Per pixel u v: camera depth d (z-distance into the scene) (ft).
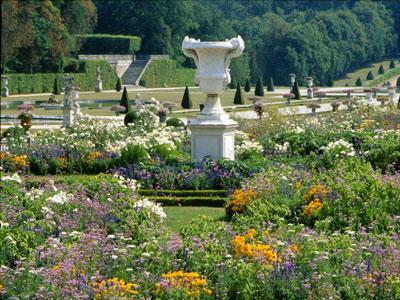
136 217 43.62
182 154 72.43
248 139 82.64
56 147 76.07
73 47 322.14
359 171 51.78
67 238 40.06
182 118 152.35
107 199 47.19
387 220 42.39
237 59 357.82
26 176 69.67
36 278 32.76
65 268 32.96
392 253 35.45
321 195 46.73
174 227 49.67
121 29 383.24
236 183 61.72
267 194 49.52
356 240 38.73
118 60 347.36
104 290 31.07
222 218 51.52
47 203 45.27
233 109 169.48
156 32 378.53
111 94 275.59
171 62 357.61
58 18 303.48
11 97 253.03
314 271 33.45
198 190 61.21
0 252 37.11
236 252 35.65
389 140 71.87
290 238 38.17
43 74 285.64
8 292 31.76
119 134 83.71
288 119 101.86
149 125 88.02
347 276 33.01
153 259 35.35
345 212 44.16
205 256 35.24
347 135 75.72
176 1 382.83
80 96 260.01
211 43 67.05
